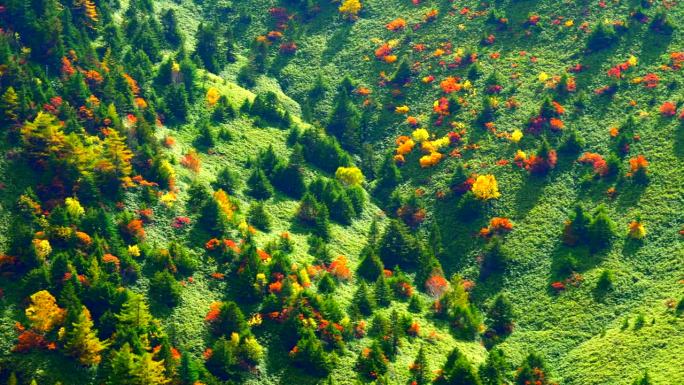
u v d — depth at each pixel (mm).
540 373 116625
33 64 150000
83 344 102688
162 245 125812
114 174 130750
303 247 137750
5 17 156125
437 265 139750
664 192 143375
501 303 131125
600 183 150500
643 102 163750
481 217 151000
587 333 124062
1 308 105938
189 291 119125
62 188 125062
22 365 100438
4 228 116125
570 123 164500
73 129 135625
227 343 110062
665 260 131250
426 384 112250
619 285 129875
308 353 112250
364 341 119062
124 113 152750
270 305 119000
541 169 155750
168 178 137375
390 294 130250
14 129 129625
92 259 113812
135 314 108000
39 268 110750
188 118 163625
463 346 123562
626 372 112438
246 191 148125
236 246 128625
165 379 101938
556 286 133500
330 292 127250
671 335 114938
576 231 141750
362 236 148000
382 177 165375
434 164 165000
